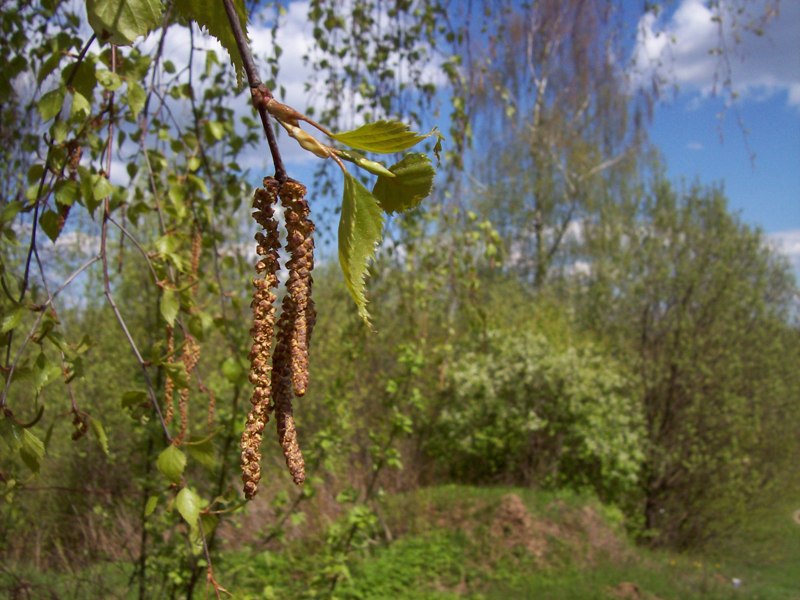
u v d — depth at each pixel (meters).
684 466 10.97
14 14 3.07
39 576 4.60
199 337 2.41
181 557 3.91
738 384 11.38
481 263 6.40
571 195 20.41
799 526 12.55
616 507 10.88
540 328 12.42
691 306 11.71
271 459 6.88
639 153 17.09
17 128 3.38
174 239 2.46
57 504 5.47
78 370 1.81
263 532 5.02
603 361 11.85
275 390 0.84
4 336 1.73
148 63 2.17
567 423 11.10
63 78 1.78
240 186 3.93
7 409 1.62
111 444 6.12
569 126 15.98
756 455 11.47
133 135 2.97
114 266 6.70
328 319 7.76
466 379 10.70
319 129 0.84
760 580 9.41
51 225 1.89
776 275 13.11
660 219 12.07
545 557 8.38
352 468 7.86
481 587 7.73
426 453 11.23
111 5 1.08
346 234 0.85
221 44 1.02
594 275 16.17
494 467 11.34
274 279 0.85
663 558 9.35
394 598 7.00
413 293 6.05
